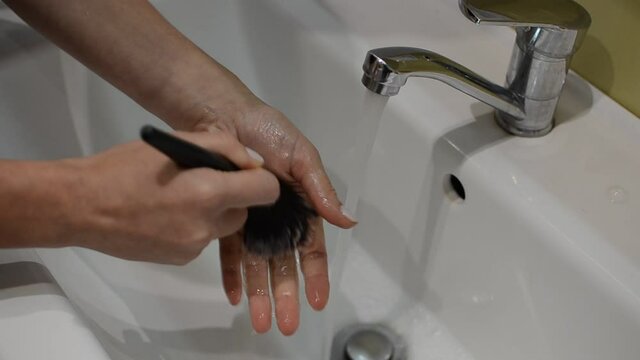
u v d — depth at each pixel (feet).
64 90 3.58
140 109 3.75
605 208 3.11
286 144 3.22
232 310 3.52
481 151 3.26
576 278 3.03
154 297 3.44
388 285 3.76
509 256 3.23
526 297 3.23
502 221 3.20
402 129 3.43
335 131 3.75
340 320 3.69
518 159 3.24
